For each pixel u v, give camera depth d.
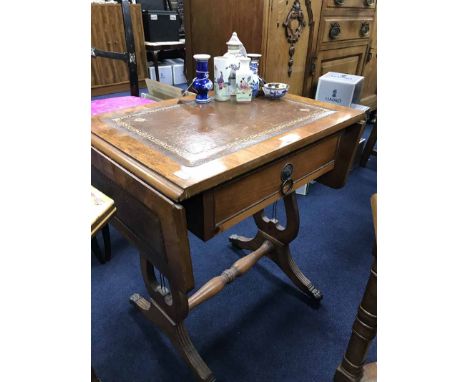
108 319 1.15
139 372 0.99
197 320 1.15
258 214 1.24
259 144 0.67
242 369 1.00
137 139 0.69
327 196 1.93
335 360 1.03
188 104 0.92
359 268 1.39
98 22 2.95
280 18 1.35
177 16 3.37
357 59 2.03
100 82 3.21
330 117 0.83
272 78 1.45
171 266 0.62
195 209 0.61
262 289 1.29
